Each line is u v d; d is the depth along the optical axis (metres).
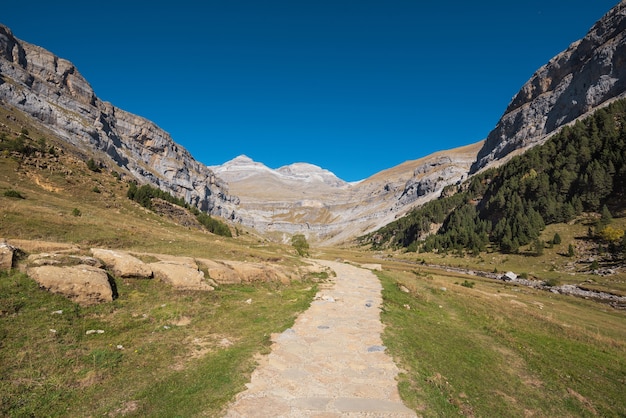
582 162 131.00
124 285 18.72
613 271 78.75
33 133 110.81
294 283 31.20
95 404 9.45
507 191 152.00
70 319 14.02
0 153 51.38
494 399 12.81
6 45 181.50
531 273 91.06
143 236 35.06
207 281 23.31
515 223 123.06
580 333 28.28
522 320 30.02
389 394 11.09
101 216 43.03
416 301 29.80
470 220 164.12
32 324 12.78
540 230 116.69
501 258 111.56
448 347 17.62
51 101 186.25
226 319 17.97
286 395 10.49
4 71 165.75
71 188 53.00
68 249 19.25
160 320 16.39
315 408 9.82
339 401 10.36
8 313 12.88
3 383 9.54
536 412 12.59
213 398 9.96
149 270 20.39
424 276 60.25
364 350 14.97
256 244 64.19
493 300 39.44
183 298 19.61
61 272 15.64
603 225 97.81
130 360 12.28
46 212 31.91
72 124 175.25
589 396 15.20
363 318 20.44
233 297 22.19
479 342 20.39
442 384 12.61
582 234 103.88
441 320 24.59
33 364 10.74
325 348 14.87
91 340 13.18
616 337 33.78
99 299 16.19
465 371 14.84
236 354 13.32
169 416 9.01
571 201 118.62
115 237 30.58
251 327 17.16
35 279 14.95
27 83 176.75
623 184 110.94
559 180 129.00
